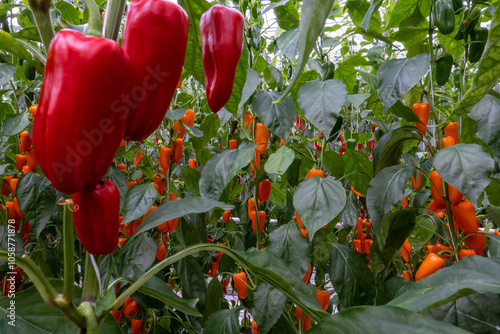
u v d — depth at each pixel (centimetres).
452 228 126
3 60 149
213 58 48
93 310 56
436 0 118
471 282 67
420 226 173
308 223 116
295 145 165
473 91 77
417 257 222
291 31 145
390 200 116
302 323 157
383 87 114
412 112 126
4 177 183
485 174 96
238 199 261
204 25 49
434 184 124
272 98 137
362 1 157
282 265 85
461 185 97
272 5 135
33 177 148
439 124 121
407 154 168
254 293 146
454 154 102
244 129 177
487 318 94
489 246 111
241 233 265
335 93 120
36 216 145
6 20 136
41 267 207
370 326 49
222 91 48
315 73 170
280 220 215
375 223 117
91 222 45
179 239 184
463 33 122
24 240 192
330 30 229
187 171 193
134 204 130
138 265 154
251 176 197
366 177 160
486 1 116
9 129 152
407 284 126
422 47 145
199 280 181
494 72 71
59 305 51
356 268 136
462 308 97
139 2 40
